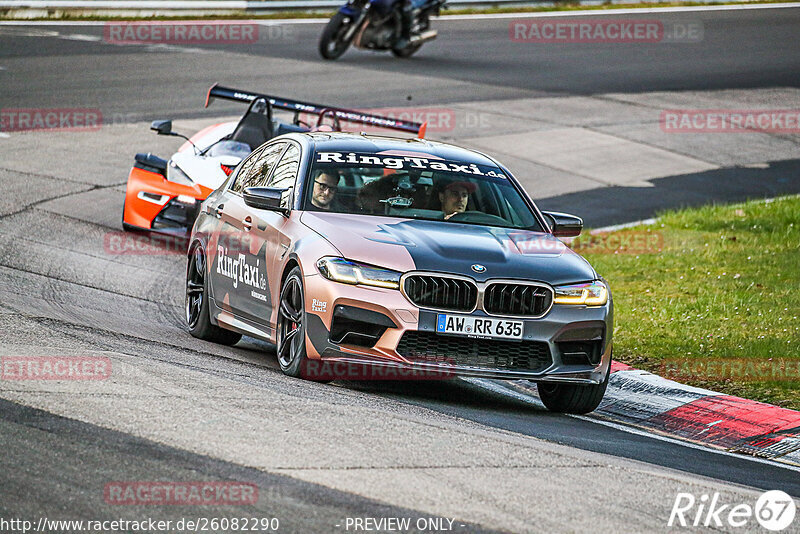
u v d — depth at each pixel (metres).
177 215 45.25
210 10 112.88
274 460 17.22
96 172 57.84
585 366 24.73
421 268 23.73
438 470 17.61
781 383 28.69
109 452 17.00
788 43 116.94
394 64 95.00
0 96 73.88
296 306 24.95
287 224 26.36
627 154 72.81
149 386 21.12
